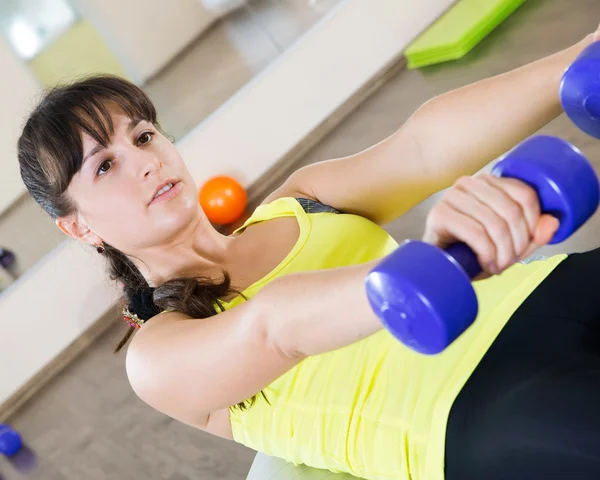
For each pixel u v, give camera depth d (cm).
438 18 348
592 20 279
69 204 135
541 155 68
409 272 62
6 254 322
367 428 108
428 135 124
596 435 79
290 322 86
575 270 104
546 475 83
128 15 369
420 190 131
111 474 232
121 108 131
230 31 380
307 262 126
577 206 67
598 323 96
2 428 277
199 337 101
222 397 102
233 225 320
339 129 334
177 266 135
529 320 100
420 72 331
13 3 338
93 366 300
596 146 206
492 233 66
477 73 298
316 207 138
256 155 336
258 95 329
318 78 334
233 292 124
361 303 78
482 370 98
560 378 86
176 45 385
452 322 62
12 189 334
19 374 306
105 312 320
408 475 103
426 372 106
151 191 129
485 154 121
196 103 348
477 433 91
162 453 228
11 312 307
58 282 312
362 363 114
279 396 118
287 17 365
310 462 120
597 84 73
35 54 342
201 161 329
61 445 261
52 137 127
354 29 334
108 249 141
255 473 137
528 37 297
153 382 107
